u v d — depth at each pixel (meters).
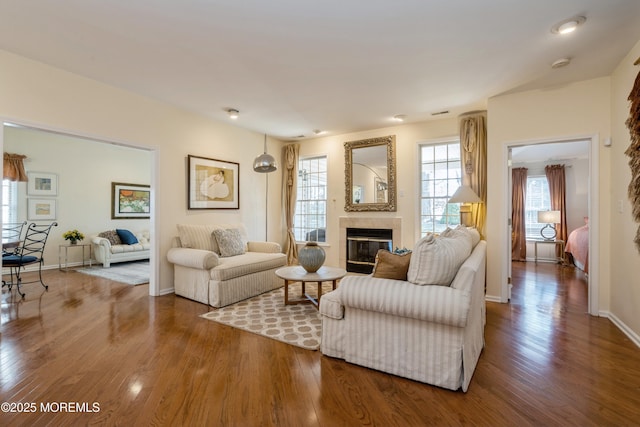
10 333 2.64
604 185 3.08
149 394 1.78
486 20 2.15
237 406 1.68
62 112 2.97
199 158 4.35
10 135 5.35
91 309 3.33
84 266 6.02
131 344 2.45
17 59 2.69
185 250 3.72
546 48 2.54
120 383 1.89
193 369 2.07
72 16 2.12
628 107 2.65
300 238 6.05
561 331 2.73
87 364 2.12
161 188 3.90
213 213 4.59
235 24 2.21
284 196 5.95
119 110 3.43
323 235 5.75
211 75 3.08
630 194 2.62
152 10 2.05
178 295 3.88
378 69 2.92
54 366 2.09
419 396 1.77
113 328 2.79
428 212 4.74
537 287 4.32
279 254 4.35
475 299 2.01
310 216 5.93
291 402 1.72
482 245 2.93
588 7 2.00
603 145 3.08
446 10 2.04
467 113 4.23
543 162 6.84
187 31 2.30
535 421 1.56
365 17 2.12
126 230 6.62
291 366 2.12
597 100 3.10
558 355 2.28
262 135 5.51
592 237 3.15
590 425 1.53
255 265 3.85
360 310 2.10
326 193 5.64
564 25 2.20
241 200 5.10
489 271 3.69
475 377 1.98
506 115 3.55
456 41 2.43
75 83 3.07
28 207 5.55
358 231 5.29
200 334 2.67
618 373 2.02
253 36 2.37
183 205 4.18
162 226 3.91
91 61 2.80
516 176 6.90
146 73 3.05
